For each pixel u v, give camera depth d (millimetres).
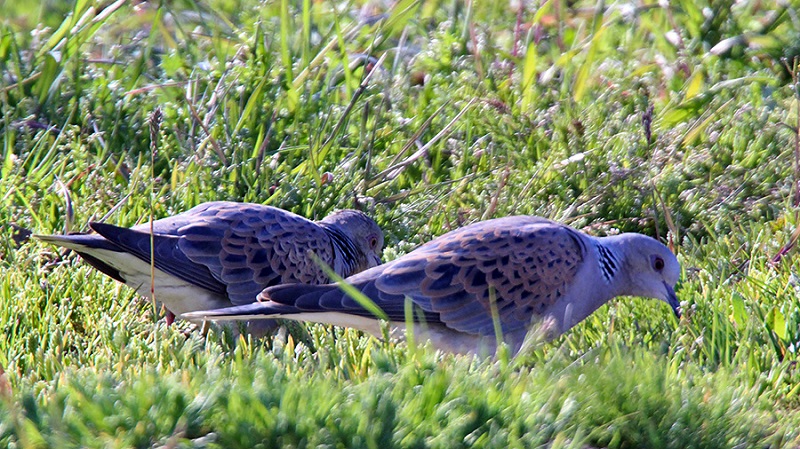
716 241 11055
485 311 8766
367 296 8484
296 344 9414
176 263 9188
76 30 13695
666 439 7020
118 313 9172
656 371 7414
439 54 14898
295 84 13461
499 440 6547
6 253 10117
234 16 16328
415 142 12914
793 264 9992
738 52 15258
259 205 10055
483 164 12703
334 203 11656
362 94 13812
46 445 6305
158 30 15344
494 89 13906
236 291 9469
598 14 15812
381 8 16484
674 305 9367
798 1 15578
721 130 13250
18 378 7570
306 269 9906
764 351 8656
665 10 15898
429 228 11453
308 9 13859
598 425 7086
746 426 7211
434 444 6508
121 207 10750
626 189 12070
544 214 11586
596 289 9312
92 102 12828
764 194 12148
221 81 13125
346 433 6500
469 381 6996
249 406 6516
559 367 7594
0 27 13773
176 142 12508
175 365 7773
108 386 6758
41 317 9023
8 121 12023
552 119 13102
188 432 6488
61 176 11133
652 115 13273
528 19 16562
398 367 7457
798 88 13336
